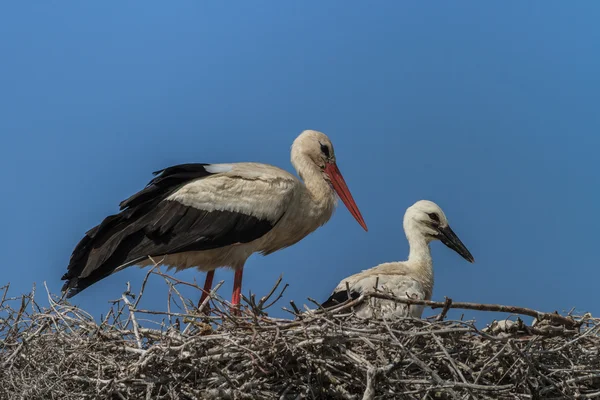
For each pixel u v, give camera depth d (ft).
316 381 40.14
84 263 52.31
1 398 40.75
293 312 40.52
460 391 39.81
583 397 41.52
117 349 41.39
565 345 40.42
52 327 43.65
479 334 40.11
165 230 53.62
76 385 41.45
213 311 43.29
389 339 38.65
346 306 40.52
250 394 39.24
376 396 38.81
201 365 39.96
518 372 40.70
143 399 39.93
